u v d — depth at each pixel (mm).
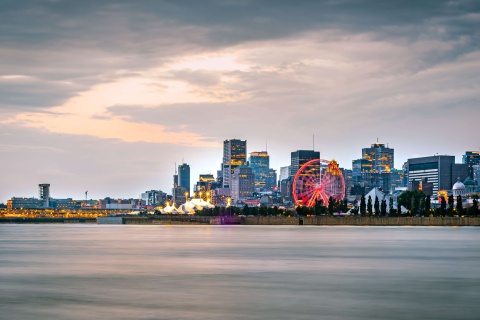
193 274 147500
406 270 157750
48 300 109375
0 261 183000
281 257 196125
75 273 149750
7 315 96562
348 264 172875
